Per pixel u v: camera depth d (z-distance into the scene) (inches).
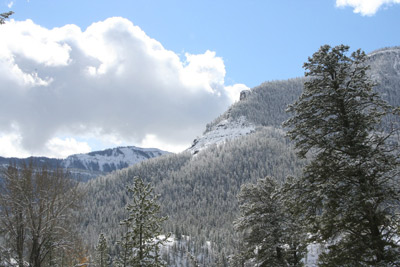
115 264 1155.9
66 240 877.8
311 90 546.9
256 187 883.4
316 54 547.8
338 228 494.6
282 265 794.8
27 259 815.1
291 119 548.4
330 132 524.7
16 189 736.3
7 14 341.4
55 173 803.4
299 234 770.8
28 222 748.6
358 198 442.0
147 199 1037.2
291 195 516.7
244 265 967.0
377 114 502.0
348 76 530.6
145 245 1018.7
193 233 5393.7
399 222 460.8
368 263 439.2
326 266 485.7
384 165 447.8
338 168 492.4
